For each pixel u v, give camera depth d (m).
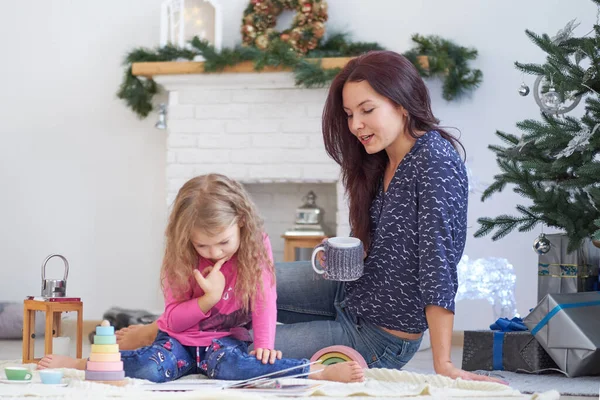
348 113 2.04
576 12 4.30
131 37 4.81
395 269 2.02
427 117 2.03
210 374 1.96
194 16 4.65
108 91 4.82
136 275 4.76
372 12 4.55
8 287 4.81
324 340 2.10
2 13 4.91
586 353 2.46
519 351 2.67
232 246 2.00
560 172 2.74
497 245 4.28
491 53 4.39
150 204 4.76
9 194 4.85
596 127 2.53
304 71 4.22
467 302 4.31
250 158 4.47
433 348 1.90
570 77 2.71
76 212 4.81
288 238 4.48
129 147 4.79
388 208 2.03
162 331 2.04
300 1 4.48
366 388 1.75
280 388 1.71
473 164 4.37
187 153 4.53
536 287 4.23
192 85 4.52
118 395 1.58
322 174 4.41
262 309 2.02
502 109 4.36
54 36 4.87
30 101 4.87
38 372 1.96
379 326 2.09
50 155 4.84
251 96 4.48
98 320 4.72
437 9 4.48
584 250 2.93
